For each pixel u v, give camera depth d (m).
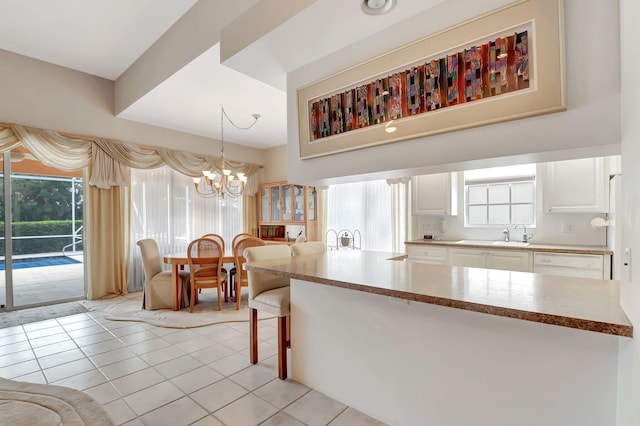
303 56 2.12
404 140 1.73
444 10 1.56
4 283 3.90
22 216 4.27
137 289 4.83
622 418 1.03
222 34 2.24
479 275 1.76
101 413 1.82
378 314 1.76
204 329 3.24
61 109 4.10
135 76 4.02
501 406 1.37
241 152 6.36
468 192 4.23
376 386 1.78
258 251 2.62
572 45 1.22
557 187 3.16
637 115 0.82
